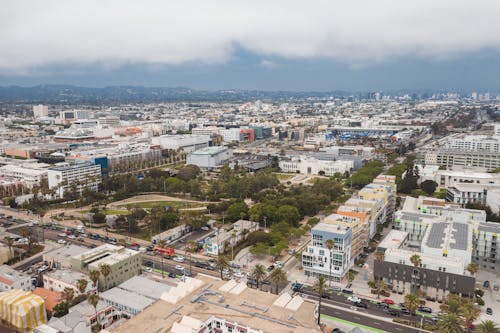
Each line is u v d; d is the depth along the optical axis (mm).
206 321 187000
